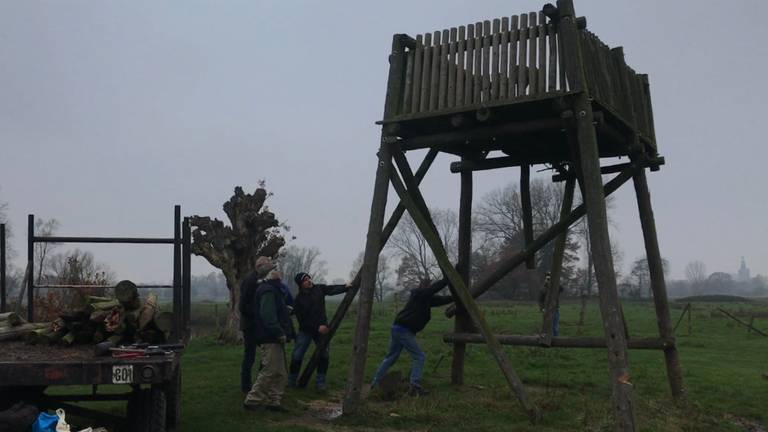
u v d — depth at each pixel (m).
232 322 19.11
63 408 7.05
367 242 10.17
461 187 12.41
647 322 31.89
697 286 178.38
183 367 14.38
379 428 8.92
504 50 9.44
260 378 9.64
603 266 8.47
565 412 9.55
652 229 11.08
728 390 12.56
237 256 19.34
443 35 10.02
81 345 7.15
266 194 19.88
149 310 7.20
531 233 12.12
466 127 10.12
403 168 10.64
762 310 47.47
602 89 9.82
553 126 9.27
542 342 10.62
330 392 11.66
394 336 10.86
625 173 11.02
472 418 9.27
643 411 9.63
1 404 6.69
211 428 8.56
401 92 10.49
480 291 11.41
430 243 9.99
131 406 6.82
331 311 39.94
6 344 7.29
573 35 8.90
